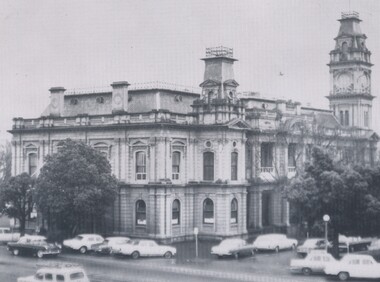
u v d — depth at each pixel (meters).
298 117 91.06
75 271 42.91
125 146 77.25
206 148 78.31
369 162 99.69
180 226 77.12
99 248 66.38
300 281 51.47
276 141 86.56
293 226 86.12
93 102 84.00
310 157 88.56
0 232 75.50
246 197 81.81
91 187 69.19
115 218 77.88
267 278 52.97
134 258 64.06
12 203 78.19
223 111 77.38
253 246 67.44
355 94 113.31
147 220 75.06
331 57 116.62
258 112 85.81
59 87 84.94
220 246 65.06
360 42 115.75
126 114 77.38
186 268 58.31
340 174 61.59
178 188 76.62
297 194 61.19
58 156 70.06
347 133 105.19
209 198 77.88
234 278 53.00
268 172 86.75
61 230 72.25
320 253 55.12
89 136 80.50
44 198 69.62
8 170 128.38
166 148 74.75
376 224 59.19
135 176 76.81
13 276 53.47
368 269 50.62
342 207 60.00
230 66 80.56
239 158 79.62
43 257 64.12
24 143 86.88
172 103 80.38
